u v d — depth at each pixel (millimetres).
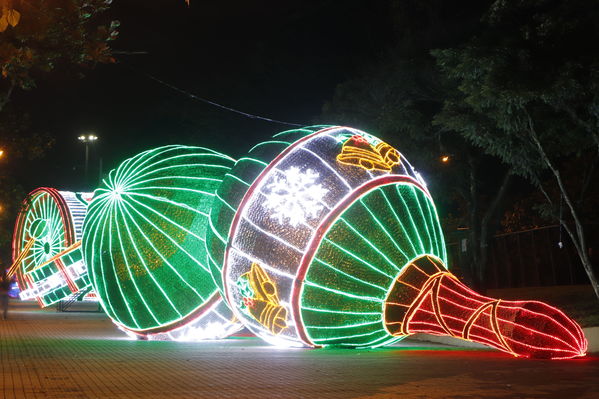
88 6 10781
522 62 15555
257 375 10867
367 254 13297
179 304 16422
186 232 16344
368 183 13523
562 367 11906
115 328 21703
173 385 9875
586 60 15414
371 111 23750
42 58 10891
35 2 9461
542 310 12867
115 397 8883
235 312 14586
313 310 13492
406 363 12398
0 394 9102
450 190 24391
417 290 13328
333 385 9836
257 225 13711
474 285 22531
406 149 22391
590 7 15930
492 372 11195
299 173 13633
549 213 18750
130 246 16625
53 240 29984
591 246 26094
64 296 29125
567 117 16922
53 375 10930
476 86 16453
